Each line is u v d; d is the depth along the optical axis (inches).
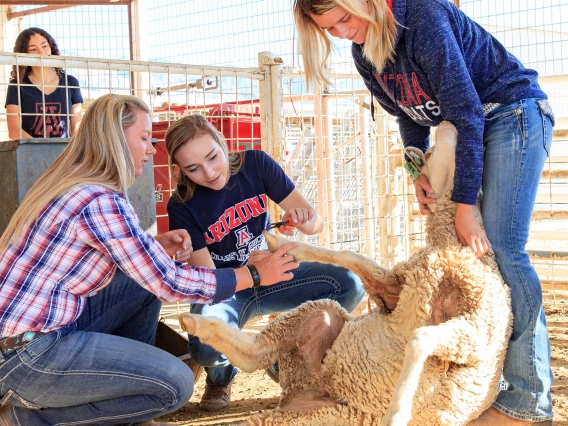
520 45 253.1
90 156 104.3
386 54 106.0
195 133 126.6
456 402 101.5
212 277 107.6
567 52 277.6
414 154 114.6
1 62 148.2
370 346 106.8
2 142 131.6
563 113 331.6
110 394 104.0
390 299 112.8
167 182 260.1
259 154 141.3
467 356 99.7
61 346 101.7
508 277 107.3
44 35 222.7
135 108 109.7
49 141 132.6
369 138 236.4
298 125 306.5
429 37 103.5
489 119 110.0
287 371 116.3
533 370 106.4
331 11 103.0
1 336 99.1
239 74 188.2
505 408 109.7
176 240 124.4
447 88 103.6
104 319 116.7
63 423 107.4
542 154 109.0
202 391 156.7
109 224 99.4
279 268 111.5
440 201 109.0
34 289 99.2
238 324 139.4
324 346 114.6
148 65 169.8
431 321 103.3
